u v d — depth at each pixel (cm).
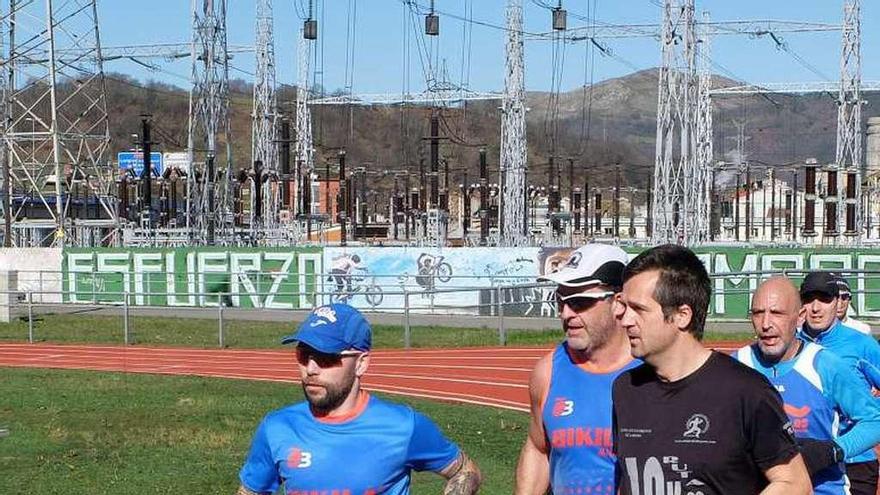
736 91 5859
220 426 1486
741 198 11931
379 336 2762
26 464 1245
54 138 4672
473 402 1727
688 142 4759
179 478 1177
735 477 429
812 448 612
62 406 1684
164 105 15012
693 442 430
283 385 1958
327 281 3788
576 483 551
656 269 442
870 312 3167
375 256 3738
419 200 7312
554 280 550
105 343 2733
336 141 13250
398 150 13488
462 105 7231
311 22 6050
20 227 5025
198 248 3972
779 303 645
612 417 495
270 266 3872
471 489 524
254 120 6025
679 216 4684
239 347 2617
